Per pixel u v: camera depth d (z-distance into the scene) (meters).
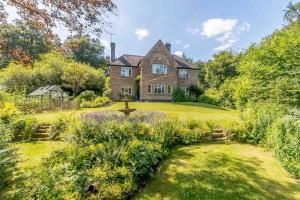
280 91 8.23
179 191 4.70
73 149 6.00
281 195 4.47
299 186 4.86
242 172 5.70
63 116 10.86
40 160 6.48
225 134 9.67
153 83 30.05
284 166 5.83
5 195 4.24
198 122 10.05
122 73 31.14
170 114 10.58
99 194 4.14
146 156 5.95
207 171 5.79
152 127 8.55
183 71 32.56
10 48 5.78
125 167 5.00
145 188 4.89
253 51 10.02
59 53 6.39
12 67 29.14
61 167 4.79
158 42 30.75
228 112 18.16
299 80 7.74
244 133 9.04
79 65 31.17
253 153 7.45
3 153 5.29
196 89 31.91
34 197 3.96
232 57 38.09
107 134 7.50
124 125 8.09
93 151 5.77
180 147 8.37
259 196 4.43
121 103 24.44
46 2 4.99
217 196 4.46
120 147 6.03
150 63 30.14
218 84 38.00
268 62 9.02
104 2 5.24
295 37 8.68
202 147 8.32
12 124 9.59
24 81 29.83
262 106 9.40
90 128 7.90
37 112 18.80
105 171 4.80
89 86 32.53
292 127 5.84
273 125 7.34
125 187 4.42
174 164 6.36
